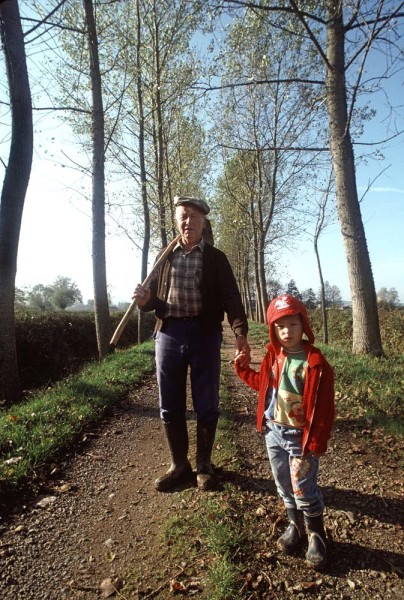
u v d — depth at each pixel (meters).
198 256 3.29
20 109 7.36
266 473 3.62
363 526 2.85
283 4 8.48
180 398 3.44
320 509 2.51
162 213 15.71
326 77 8.24
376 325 8.28
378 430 4.55
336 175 8.28
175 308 3.30
